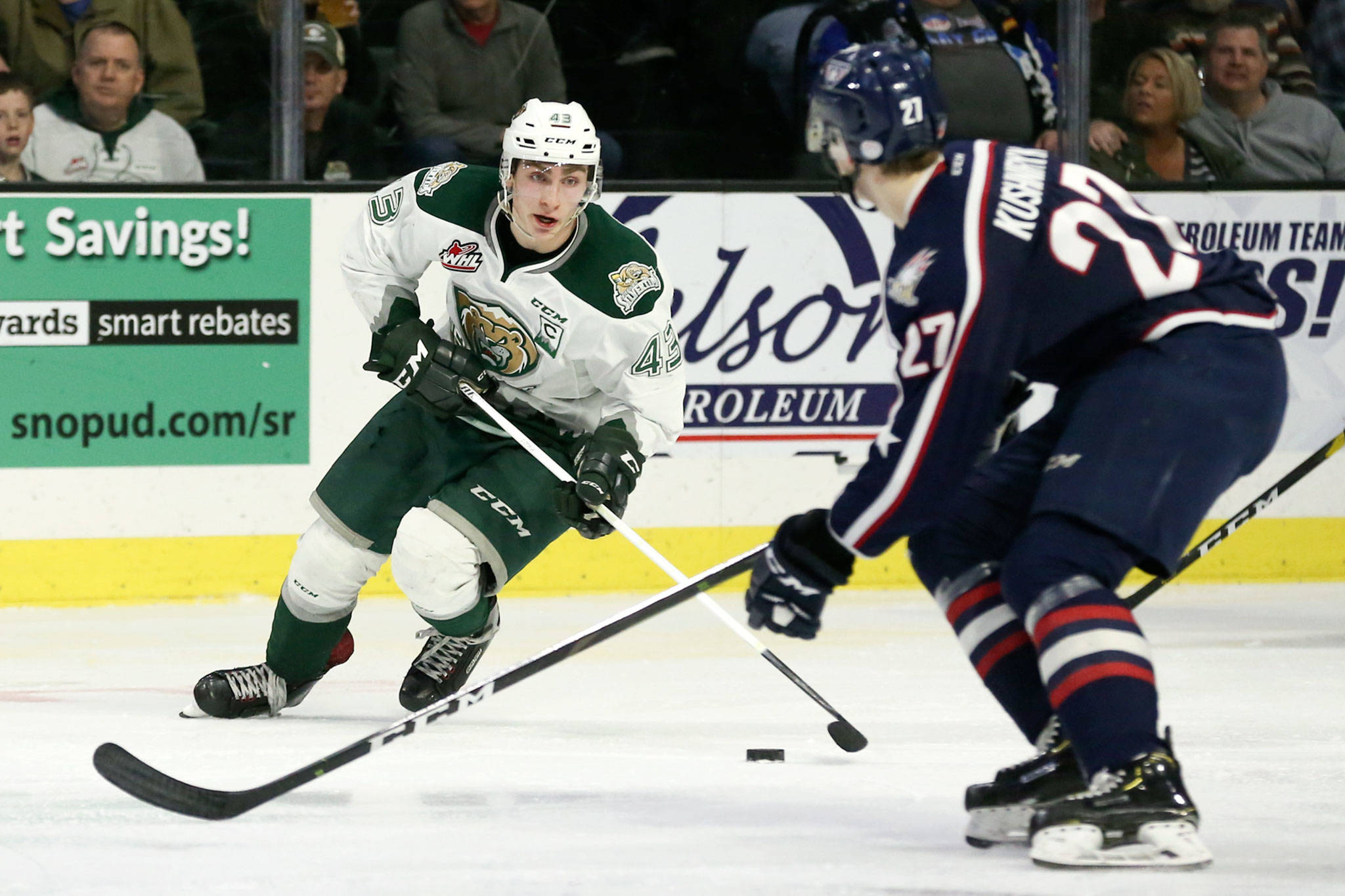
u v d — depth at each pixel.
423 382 13.30
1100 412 8.96
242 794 9.66
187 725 13.55
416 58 21.62
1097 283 8.95
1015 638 9.75
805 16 22.61
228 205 19.89
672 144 22.97
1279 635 18.39
